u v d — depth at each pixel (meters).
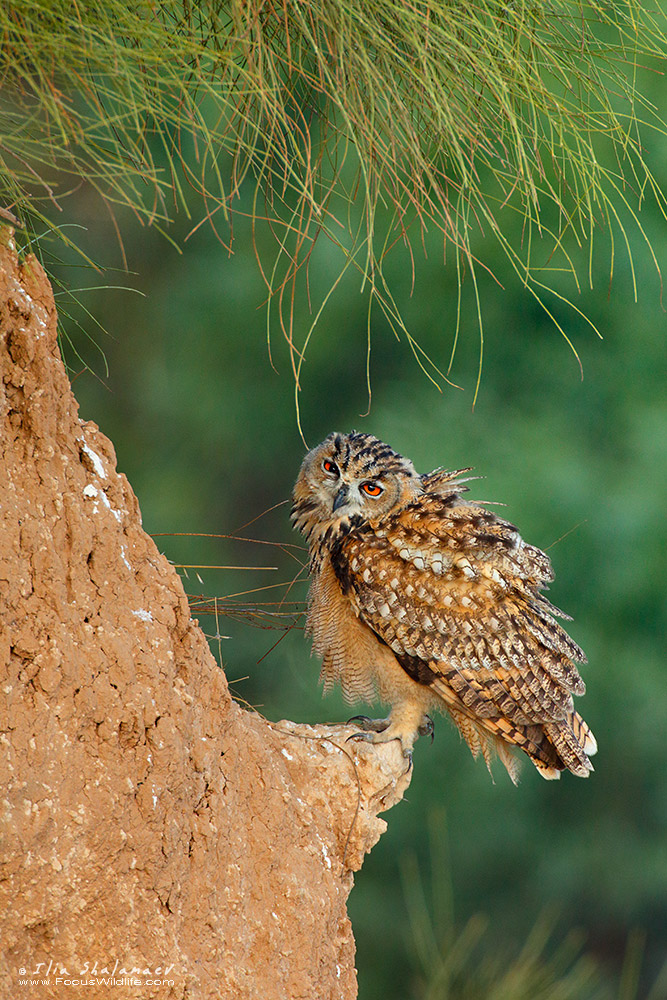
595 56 6.88
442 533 10.52
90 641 6.10
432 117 6.40
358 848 7.93
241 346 25.11
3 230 6.21
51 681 5.80
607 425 24.19
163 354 25.30
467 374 23.89
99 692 6.02
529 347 23.77
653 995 13.84
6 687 5.69
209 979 6.44
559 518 22.39
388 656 10.55
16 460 6.11
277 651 22.30
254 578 26.28
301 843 7.55
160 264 24.48
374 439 11.27
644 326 22.81
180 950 6.23
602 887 23.66
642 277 21.38
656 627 22.95
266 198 6.40
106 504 6.43
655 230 21.17
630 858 23.62
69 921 5.82
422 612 10.32
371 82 6.05
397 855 23.05
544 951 23.47
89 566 6.29
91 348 20.66
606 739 23.53
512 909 23.50
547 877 23.44
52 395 6.27
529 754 10.54
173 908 6.28
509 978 12.02
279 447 26.75
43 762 5.74
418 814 23.05
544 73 7.25
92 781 5.92
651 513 22.70
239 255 22.98
